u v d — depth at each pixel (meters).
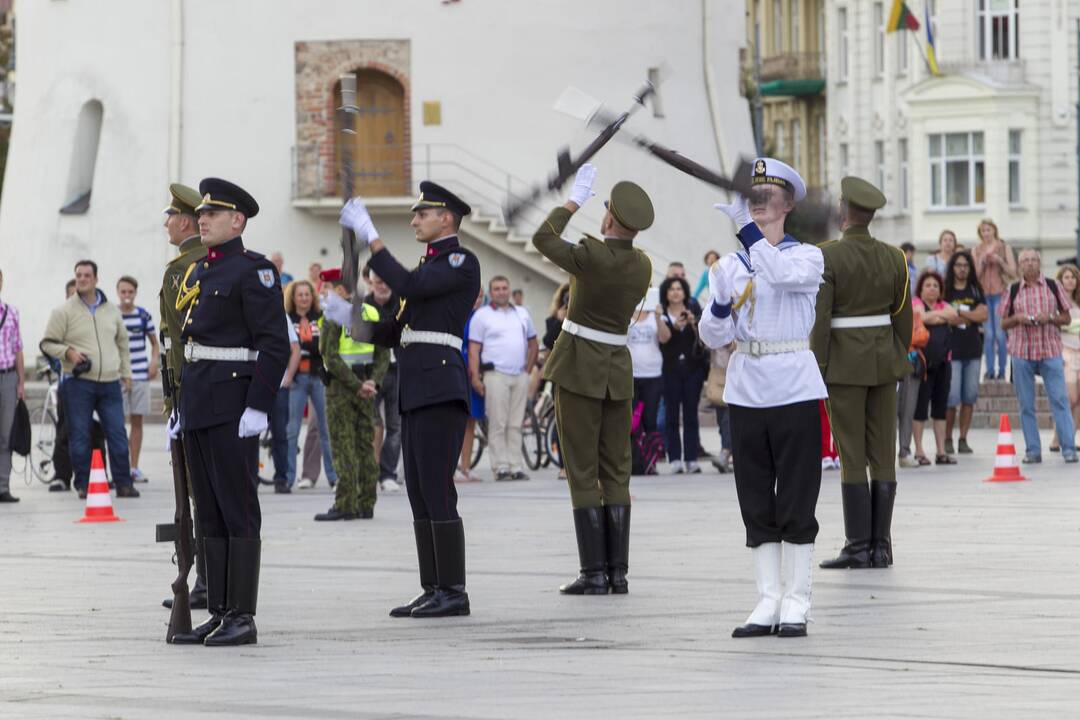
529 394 54.94
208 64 90.56
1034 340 50.59
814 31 155.25
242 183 90.31
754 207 22.66
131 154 91.50
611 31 91.50
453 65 89.69
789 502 22.48
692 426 51.50
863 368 29.50
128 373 46.59
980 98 136.88
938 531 34.06
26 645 22.55
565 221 27.00
